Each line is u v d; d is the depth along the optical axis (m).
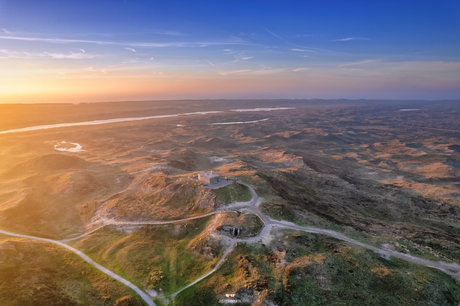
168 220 105.88
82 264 82.88
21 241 87.75
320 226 96.94
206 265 80.12
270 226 93.50
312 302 65.44
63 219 119.56
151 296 70.12
